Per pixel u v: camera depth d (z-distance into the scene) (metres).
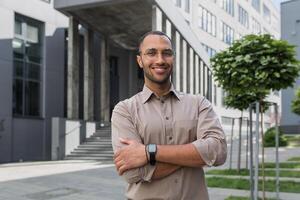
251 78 7.98
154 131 2.49
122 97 34.56
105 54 29.22
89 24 26.89
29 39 24.89
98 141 25.23
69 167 18.92
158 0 22.02
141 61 2.64
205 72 39.66
